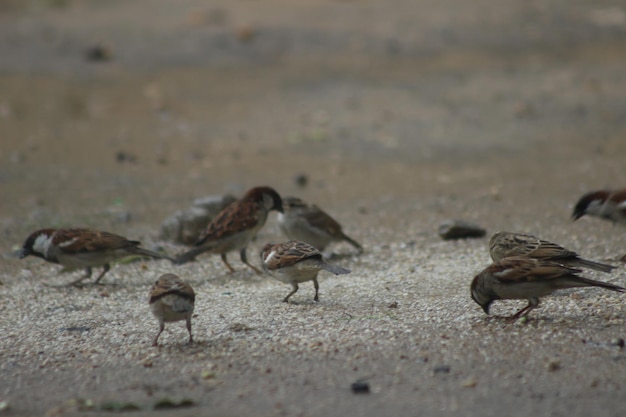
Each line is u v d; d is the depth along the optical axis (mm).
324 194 17438
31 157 19766
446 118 23188
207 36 29828
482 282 9266
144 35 29906
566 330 8938
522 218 14930
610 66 27312
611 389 7402
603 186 16984
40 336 9750
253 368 8289
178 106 24047
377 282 11555
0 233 14672
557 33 30859
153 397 7668
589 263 9633
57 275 12609
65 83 25625
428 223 15023
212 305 10758
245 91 25359
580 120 22688
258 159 20125
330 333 9234
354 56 28422
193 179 18375
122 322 10188
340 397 7449
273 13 33219
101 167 19141
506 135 21781
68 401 7656
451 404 7211
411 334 9062
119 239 11914
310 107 24141
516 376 7770
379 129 22391
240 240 12508
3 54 27766
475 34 30719
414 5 34938
